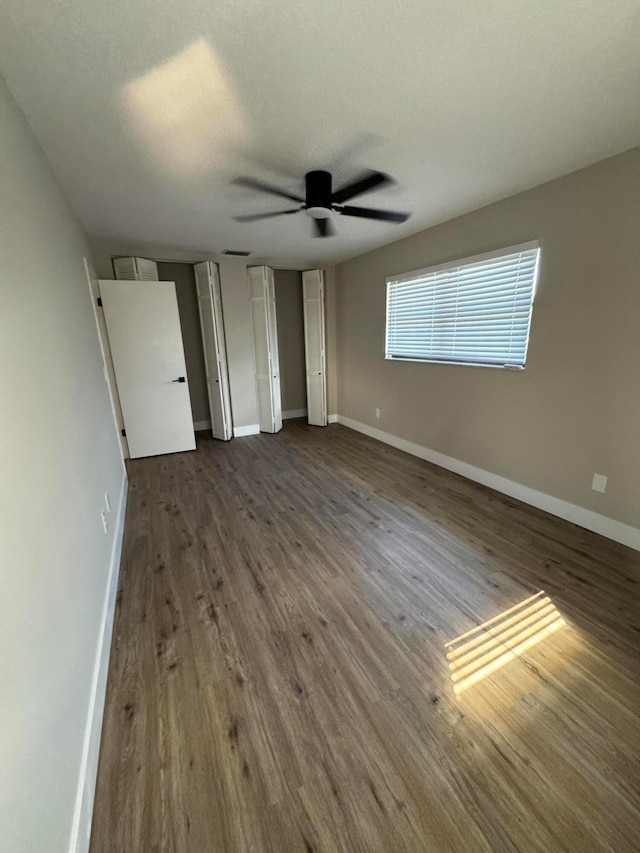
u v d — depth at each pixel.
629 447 2.19
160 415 4.19
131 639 1.66
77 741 1.09
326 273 5.12
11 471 0.92
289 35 1.19
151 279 4.23
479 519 2.64
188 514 2.83
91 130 1.70
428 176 2.27
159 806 1.06
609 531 2.35
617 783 1.09
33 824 0.77
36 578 0.98
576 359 2.38
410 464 3.81
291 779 1.12
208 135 1.77
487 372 3.03
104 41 1.20
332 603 1.86
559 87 1.47
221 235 3.49
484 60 1.31
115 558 2.13
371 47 1.25
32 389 1.18
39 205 1.64
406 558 2.22
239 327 4.74
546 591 1.90
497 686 1.40
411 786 1.10
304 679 1.45
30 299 1.31
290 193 2.46
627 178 2.01
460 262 3.08
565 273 2.36
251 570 2.14
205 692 1.40
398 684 1.42
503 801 1.05
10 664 0.77
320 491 3.20
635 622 1.69
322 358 5.23
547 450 2.65
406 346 3.98
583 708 1.31
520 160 2.08
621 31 1.19
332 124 1.71
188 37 1.19
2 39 1.16
